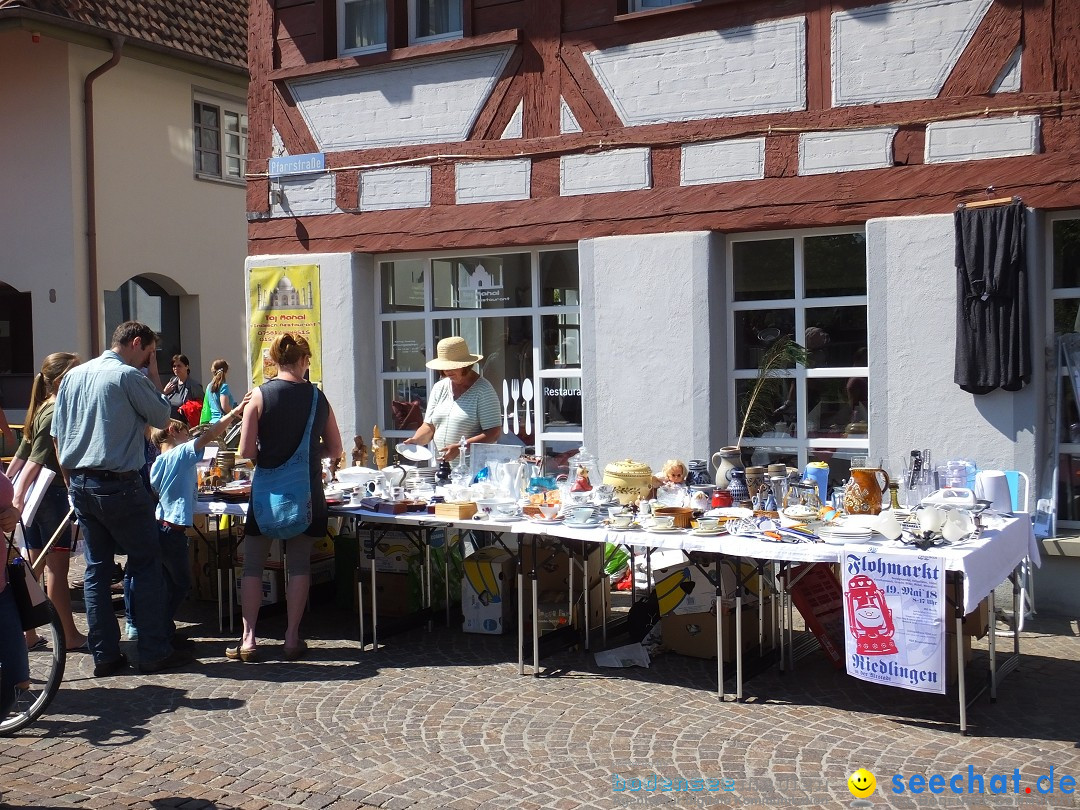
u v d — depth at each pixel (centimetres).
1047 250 676
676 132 762
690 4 755
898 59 695
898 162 696
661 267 769
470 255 859
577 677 568
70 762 456
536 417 838
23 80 1267
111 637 584
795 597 577
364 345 894
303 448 600
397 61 860
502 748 464
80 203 1261
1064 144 651
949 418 684
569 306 821
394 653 621
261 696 542
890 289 698
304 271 903
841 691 537
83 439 569
